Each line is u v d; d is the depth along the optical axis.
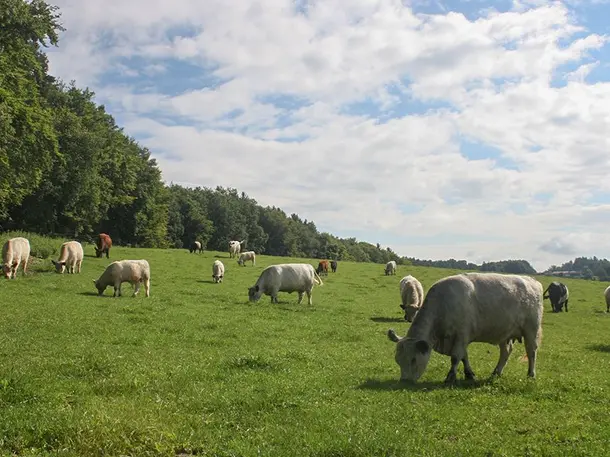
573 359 17.00
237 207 160.12
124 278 27.73
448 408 9.52
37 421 7.44
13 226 71.12
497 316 12.37
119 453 6.71
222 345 16.06
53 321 17.83
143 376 10.95
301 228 198.38
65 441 6.86
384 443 7.25
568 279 64.44
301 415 8.78
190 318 21.06
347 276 54.69
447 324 12.20
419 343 11.81
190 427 7.79
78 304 22.69
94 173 69.69
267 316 23.44
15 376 9.78
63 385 9.75
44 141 41.62
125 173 84.19
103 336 15.99
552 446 7.44
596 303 43.16
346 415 8.89
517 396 10.62
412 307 25.39
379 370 13.43
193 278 41.06
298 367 13.07
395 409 9.38
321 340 18.55
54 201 70.12
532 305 12.79
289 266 30.22
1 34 38.34
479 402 10.02
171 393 9.77
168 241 125.69
